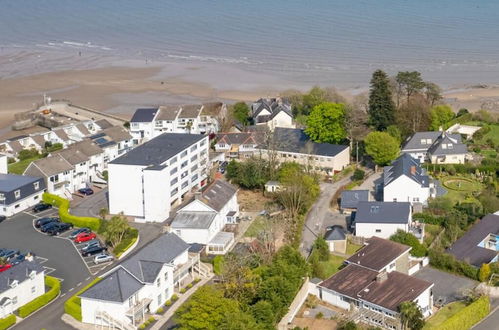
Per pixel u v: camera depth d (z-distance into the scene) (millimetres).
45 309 98625
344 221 128250
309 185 135625
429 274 108812
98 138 162000
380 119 167375
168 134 151375
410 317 89062
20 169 153500
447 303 99688
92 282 105438
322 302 100438
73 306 95750
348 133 161625
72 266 111938
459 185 143000
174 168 135375
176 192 137375
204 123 181875
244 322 83062
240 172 145375
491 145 165500
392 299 94562
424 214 125688
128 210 132375
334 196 139375
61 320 95438
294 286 95250
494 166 148875
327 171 152750
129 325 90812
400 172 133500
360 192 134625
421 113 174750
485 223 119938
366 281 99938
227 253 112688
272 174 145000
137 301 95250
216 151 168125
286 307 92688
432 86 188625
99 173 153750
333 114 157000
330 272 108438
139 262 99250
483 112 187750
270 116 187250
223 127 186000
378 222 118438
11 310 96812
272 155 148375
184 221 119250
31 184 137500
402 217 118875
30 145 171500
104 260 112812
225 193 128625
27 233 125125
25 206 136500
